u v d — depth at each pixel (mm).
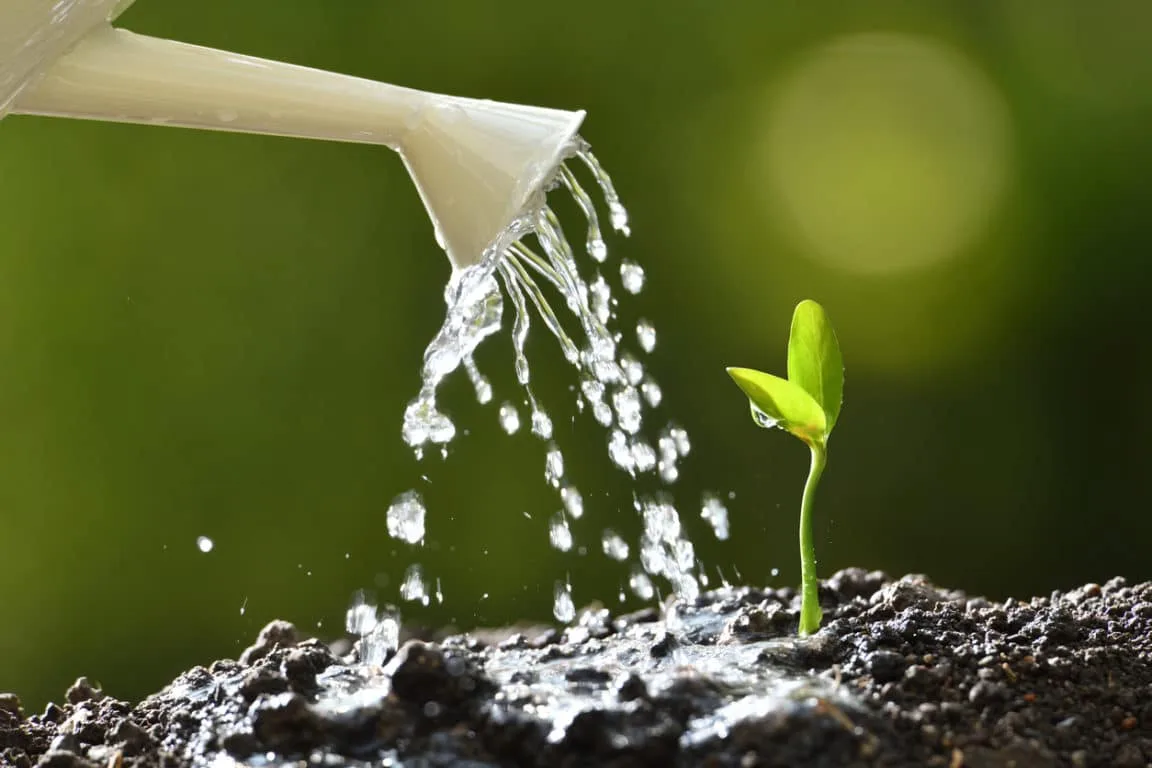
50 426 1410
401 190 1455
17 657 1379
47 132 1404
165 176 1426
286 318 1444
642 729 656
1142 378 1488
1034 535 1498
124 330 1421
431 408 707
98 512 1413
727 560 1418
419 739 664
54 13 661
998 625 709
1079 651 696
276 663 705
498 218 688
